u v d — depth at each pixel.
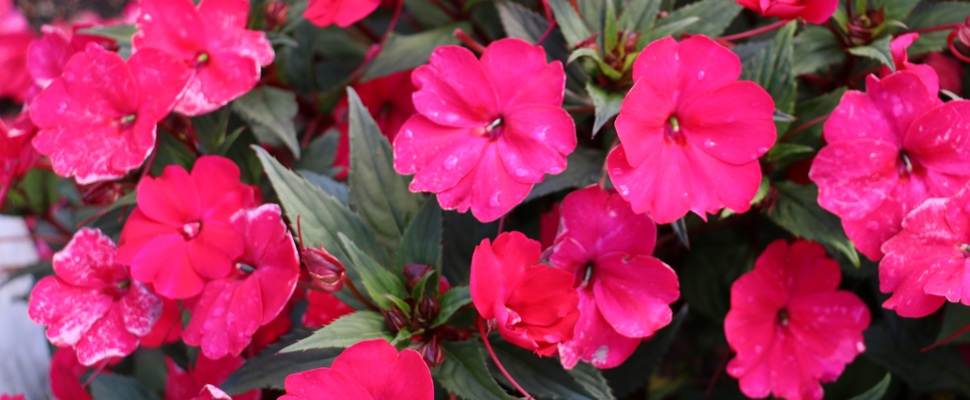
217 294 0.56
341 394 0.50
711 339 0.73
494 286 0.52
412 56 0.65
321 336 0.52
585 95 0.60
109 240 0.58
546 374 0.56
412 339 0.55
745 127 0.53
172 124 0.61
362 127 0.58
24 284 0.76
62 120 0.58
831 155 0.55
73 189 0.74
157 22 0.58
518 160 0.54
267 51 0.59
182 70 0.57
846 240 0.57
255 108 0.62
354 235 0.57
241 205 0.57
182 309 0.59
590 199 0.55
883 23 0.59
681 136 0.54
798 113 0.60
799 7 0.55
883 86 0.54
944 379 0.66
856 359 0.68
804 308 0.61
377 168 0.58
